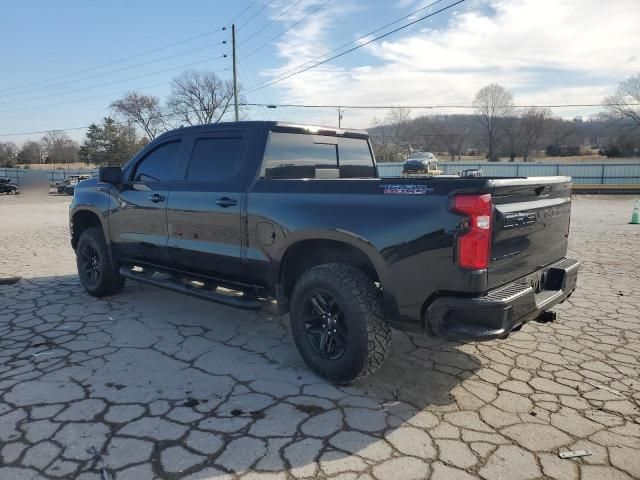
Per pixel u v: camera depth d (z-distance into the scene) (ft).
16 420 9.96
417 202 10.12
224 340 14.70
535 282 11.60
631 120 218.79
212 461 8.68
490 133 241.14
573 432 9.68
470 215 9.48
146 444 9.16
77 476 8.22
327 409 10.55
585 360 13.21
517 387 11.64
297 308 12.08
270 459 8.76
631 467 8.57
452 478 8.26
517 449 9.10
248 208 13.06
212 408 10.53
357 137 17.12
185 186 14.98
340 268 11.33
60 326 15.81
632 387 11.61
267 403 10.78
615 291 20.31
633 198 94.43
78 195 19.42
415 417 10.25
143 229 16.49
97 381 11.78
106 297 19.31
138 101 227.20
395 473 8.38
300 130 14.58
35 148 275.80
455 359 13.34
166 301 18.79
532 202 11.19
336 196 11.41
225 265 13.91
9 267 25.70
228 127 14.43
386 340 11.03
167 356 13.39
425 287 10.08
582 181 124.88
